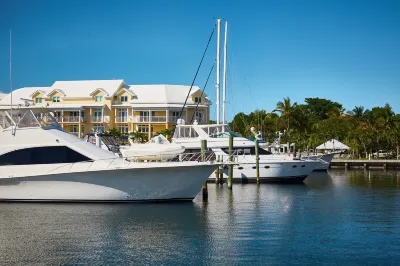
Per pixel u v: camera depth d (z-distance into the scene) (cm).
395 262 1722
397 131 7138
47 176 2500
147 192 2564
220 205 2753
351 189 3616
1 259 1742
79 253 1808
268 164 3897
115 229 2120
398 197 3152
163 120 7200
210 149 3906
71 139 2583
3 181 2545
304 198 3083
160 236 2025
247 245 1909
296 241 1966
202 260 1736
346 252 1830
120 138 5525
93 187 2523
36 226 2159
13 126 2553
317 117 10162
